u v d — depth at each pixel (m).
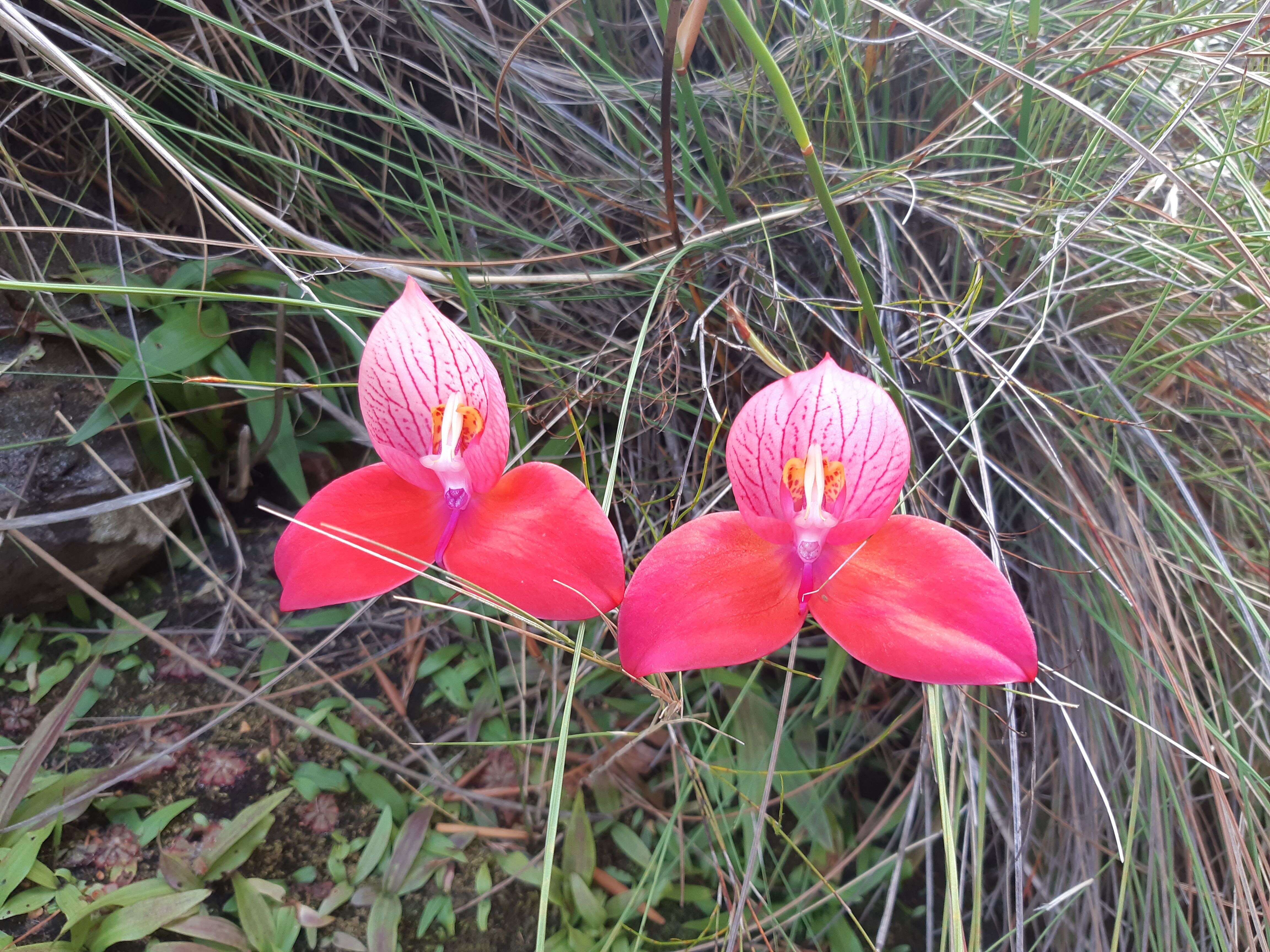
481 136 0.38
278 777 0.30
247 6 0.34
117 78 0.35
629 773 0.32
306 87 0.37
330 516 0.22
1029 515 0.33
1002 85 0.36
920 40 0.36
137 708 0.31
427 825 0.30
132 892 0.26
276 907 0.28
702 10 0.23
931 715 0.24
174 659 0.32
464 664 0.33
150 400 0.33
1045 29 0.37
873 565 0.20
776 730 0.27
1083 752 0.24
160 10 0.36
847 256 0.24
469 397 0.22
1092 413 0.32
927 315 0.30
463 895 0.29
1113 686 0.30
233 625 0.33
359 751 0.30
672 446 0.34
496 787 0.31
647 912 0.27
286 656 0.32
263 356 0.35
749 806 0.31
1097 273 0.33
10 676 0.30
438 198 0.37
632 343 0.33
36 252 0.34
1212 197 0.31
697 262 0.32
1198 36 0.29
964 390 0.28
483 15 0.36
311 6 0.34
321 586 0.21
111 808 0.28
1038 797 0.31
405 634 0.34
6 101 0.34
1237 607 0.29
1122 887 0.25
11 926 0.25
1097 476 0.32
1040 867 0.31
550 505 0.21
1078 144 0.37
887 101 0.37
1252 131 0.36
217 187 0.28
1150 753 0.28
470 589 0.21
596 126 0.38
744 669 0.34
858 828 0.32
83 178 0.35
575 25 0.37
